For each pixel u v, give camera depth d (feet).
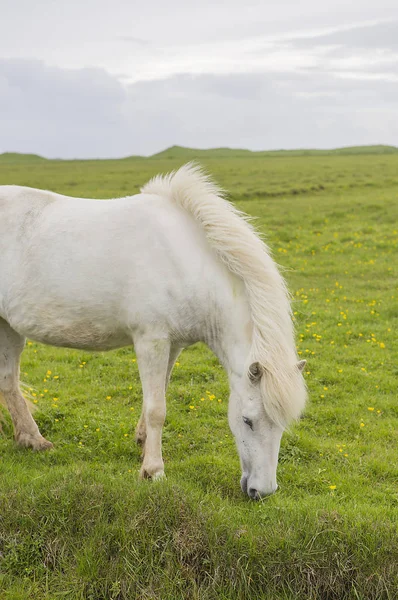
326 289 42.09
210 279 16.63
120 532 14.64
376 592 13.92
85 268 17.04
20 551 14.78
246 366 15.60
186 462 18.62
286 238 59.16
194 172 17.65
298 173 131.54
